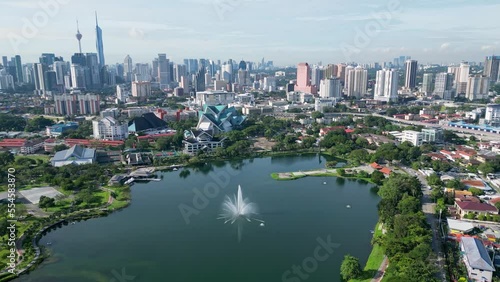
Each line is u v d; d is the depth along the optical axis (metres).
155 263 145.12
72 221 185.12
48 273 137.62
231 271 139.38
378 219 185.25
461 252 139.00
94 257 149.50
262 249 156.00
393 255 133.62
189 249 156.25
